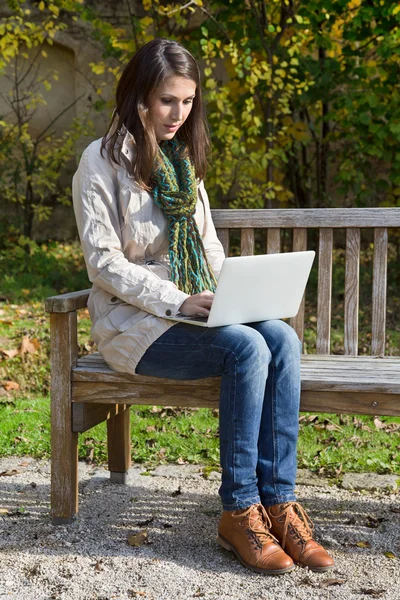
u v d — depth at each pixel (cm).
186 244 314
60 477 319
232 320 288
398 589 266
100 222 298
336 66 734
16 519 328
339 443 419
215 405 303
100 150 304
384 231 365
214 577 274
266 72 716
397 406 295
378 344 364
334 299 779
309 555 279
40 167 1052
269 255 282
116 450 365
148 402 308
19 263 938
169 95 300
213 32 759
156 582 270
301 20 690
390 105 735
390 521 324
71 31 1070
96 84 1080
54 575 275
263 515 288
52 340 312
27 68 1095
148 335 294
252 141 761
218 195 1009
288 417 291
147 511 336
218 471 385
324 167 863
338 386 296
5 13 1052
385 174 891
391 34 706
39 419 454
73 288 845
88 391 313
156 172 306
